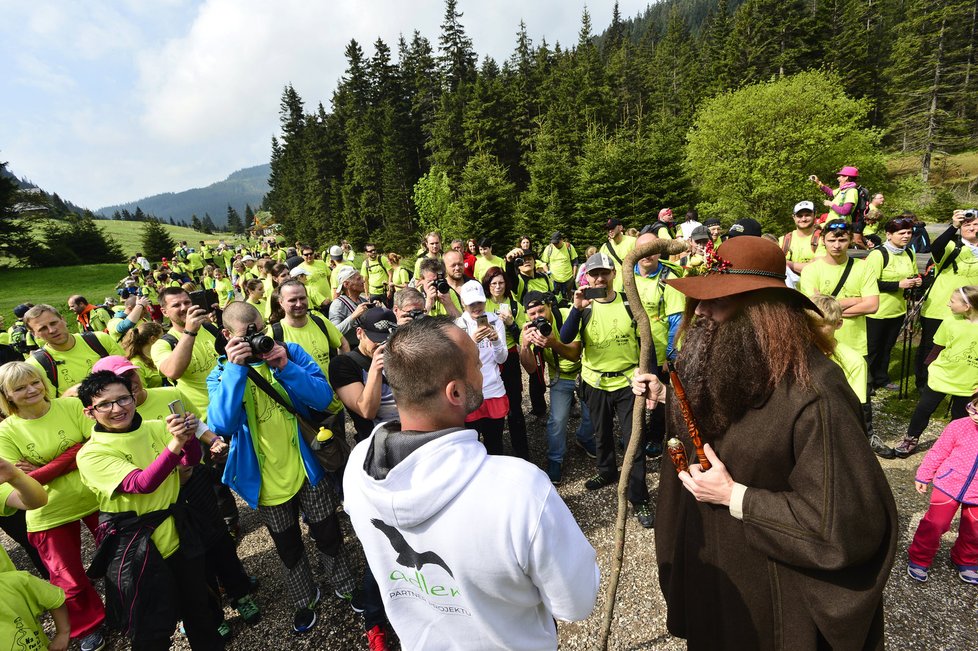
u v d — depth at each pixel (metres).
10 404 2.79
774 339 1.27
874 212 7.92
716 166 24.72
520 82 51.53
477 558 1.03
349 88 60.47
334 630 2.92
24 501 2.46
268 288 9.08
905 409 5.02
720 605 1.49
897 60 40.75
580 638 2.72
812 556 1.18
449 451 1.06
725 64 43.81
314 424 2.85
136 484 2.31
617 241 7.91
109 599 2.38
